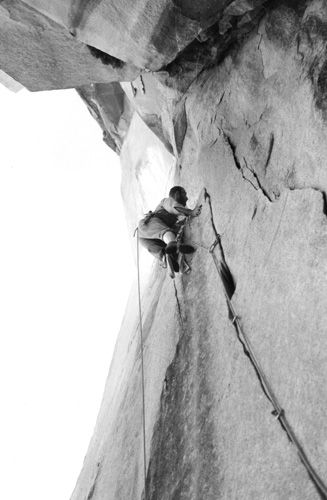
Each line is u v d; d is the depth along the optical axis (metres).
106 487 4.87
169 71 6.07
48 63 6.30
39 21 5.66
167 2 4.79
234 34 5.33
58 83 6.71
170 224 5.64
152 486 3.69
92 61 6.32
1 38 5.92
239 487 2.75
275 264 3.45
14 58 6.22
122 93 11.55
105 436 6.09
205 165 5.68
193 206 6.01
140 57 5.61
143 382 4.85
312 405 2.52
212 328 4.03
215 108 5.63
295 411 2.62
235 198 4.65
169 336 4.89
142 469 4.07
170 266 5.13
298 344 2.85
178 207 5.56
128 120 11.98
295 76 4.13
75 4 5.11
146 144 10.52
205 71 5.95
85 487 5.99
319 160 3.38
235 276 4.09
